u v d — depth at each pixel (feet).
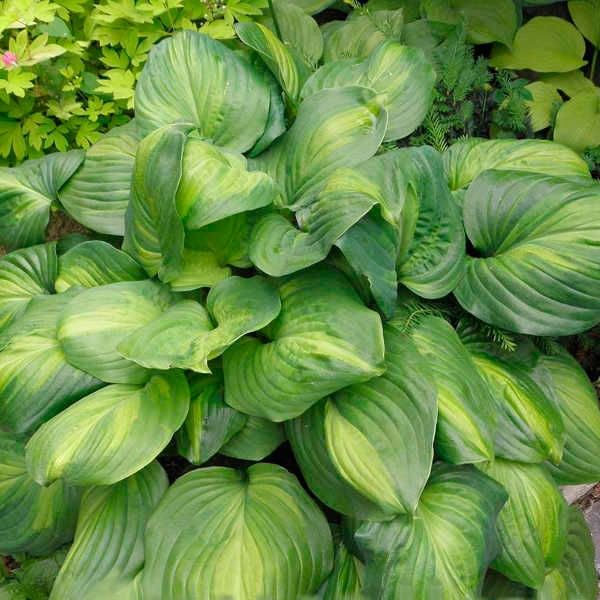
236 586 2.45
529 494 2.68
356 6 3.79
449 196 2.77
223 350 2.52
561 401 2.89
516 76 3.82
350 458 2.43
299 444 2.64
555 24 3.90
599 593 3.22
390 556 2.44
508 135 3.64
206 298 2.98
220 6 3.64
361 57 3.61
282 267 2.55
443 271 2.76
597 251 2.59
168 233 2.67
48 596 2.90
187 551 2.52
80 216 3.20
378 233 2.58
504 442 2.66
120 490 2.71
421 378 2.46
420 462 2.36
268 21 3.79
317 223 2.57
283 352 2.50
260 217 2.87
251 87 3.11
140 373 2.68
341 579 2.61
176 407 2.61
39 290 3.15
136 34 3.51
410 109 3.20
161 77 3.12
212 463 2.98
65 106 3.49
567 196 2.71
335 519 2.83
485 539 2.51
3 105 3.46
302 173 2.95
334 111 2.95
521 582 2.68
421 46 3.78
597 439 2.86
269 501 2.62
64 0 3.52
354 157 2.87
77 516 2.82
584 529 3.04
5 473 2.85
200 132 3.09
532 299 2.66
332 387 2.40
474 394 2.58
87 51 3.67
